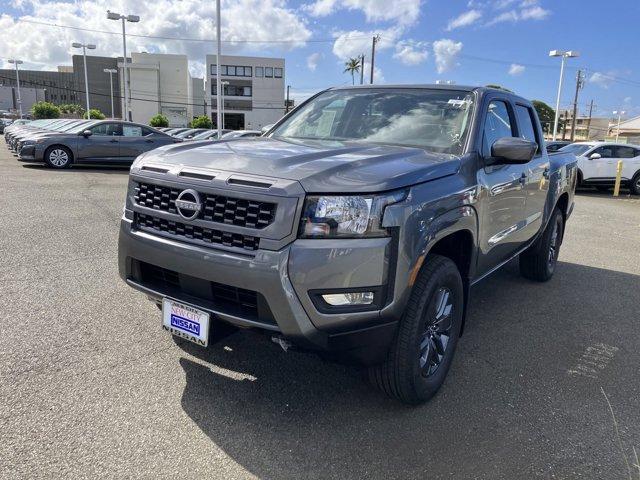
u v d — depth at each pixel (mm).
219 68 21922
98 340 3781
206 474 2473
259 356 3695
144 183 3072
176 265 2826
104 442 2656
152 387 3201
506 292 5586
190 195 2789
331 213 2531
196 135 26688
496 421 3062
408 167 2891
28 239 6523
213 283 2738
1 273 5156
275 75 85250
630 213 12984
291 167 2688
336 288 2545
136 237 3045
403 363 2896
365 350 2707
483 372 3689
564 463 2703
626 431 3027
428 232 2826
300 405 3111
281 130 4367
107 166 17031
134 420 2857
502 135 4184
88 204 9188
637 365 3920
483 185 3529
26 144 14945
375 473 2549
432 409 3160
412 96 4125
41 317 4133
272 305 2549
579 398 3383
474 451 2764
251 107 85562
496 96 4207
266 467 2551
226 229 2658
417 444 2795
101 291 4773
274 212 2537
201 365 3512
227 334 2988
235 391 3223
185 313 2877
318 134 4094
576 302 5352
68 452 2562
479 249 3621
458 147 3562
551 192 5387
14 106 101250
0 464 2443
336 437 2820
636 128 71250
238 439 2752
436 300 3104
